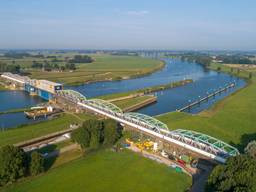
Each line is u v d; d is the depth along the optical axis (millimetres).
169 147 144125
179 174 119188
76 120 195500
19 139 156750
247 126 195625
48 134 165750
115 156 135000
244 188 83500
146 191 105375
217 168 99125
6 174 107438
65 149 143500
